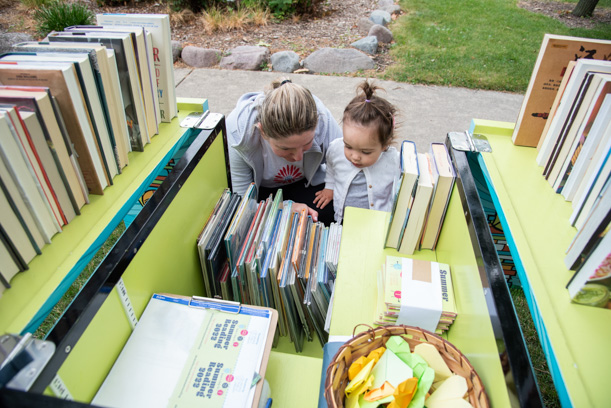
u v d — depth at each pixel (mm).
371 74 3977
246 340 968
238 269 1291
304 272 1350
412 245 1335
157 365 917
